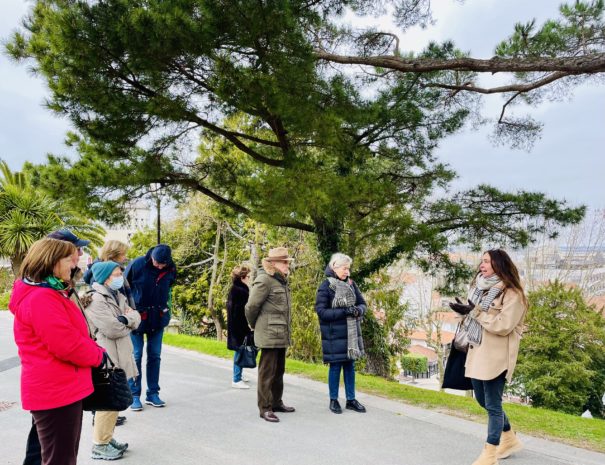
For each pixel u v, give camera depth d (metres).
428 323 25.31
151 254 5.40
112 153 7.81
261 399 5.22
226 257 29.47
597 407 20.61
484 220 10.11
